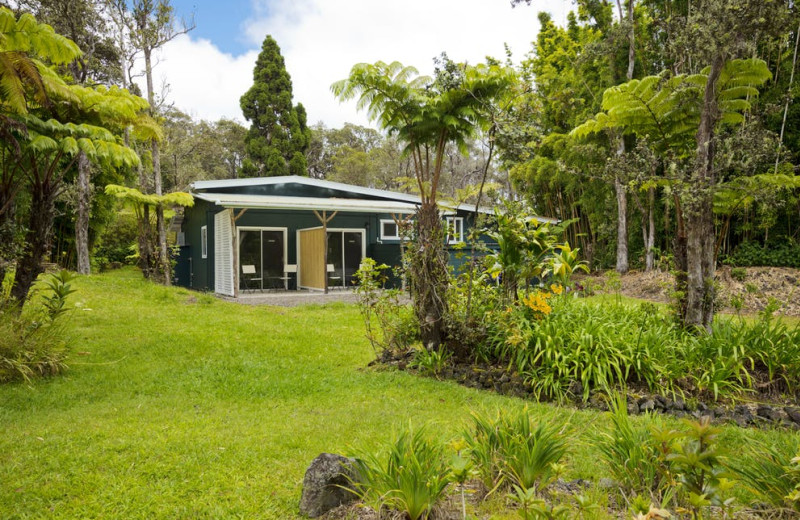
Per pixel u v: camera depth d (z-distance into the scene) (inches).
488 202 269.0
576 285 322.0
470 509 96.4
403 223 261.1
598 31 788.0
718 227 600.1
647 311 251.4
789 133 561.9
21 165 257.9
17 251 253.0
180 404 188.2
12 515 105.3
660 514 62.5
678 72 273.0
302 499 106.0
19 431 155.8
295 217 706.8
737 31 206.8
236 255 580.7
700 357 200.1
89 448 140.1
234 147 1707.7
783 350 197.8
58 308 248.7
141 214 688.4
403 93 241.9
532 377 203.8
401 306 274.8
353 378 228.1
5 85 231.6
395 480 95.1
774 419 170.2
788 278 497.4
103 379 220.4
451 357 241.6
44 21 633.6
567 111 783.7
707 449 70.8
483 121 244.5
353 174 1628.9
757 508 95.3
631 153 252.7
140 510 107.5
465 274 255.3
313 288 673.0
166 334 306.7
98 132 273.4
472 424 139.1
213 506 108.9
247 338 308.2
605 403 181.9
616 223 738.2
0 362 213.3
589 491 104.3
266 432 155.6
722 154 222.1
